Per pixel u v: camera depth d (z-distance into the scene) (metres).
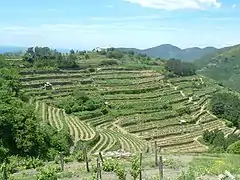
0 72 103.56
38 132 61.06
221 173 35.09
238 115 142.62
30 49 190.00
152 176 34.53
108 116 122.06
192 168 36.69
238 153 55.22
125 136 98.12
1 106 59.62
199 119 137.62
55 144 64.88
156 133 112.62
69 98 126.06
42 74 141.88
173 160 42.44
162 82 174.25
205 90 180.50
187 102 153.88
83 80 148.88
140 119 122.88
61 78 145.12
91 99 128.25
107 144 82.38
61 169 38.88
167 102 145.62
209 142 108.69
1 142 54.75
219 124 137.00
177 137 112.69
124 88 151.88
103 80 157.25
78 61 181.00
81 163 43.91
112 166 36.94
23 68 142.00
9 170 40.44
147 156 46.75
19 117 59.97
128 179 33.44
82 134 87.06
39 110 101.88
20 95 103.56
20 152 57.72
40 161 47.22
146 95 149.75
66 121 99.31
